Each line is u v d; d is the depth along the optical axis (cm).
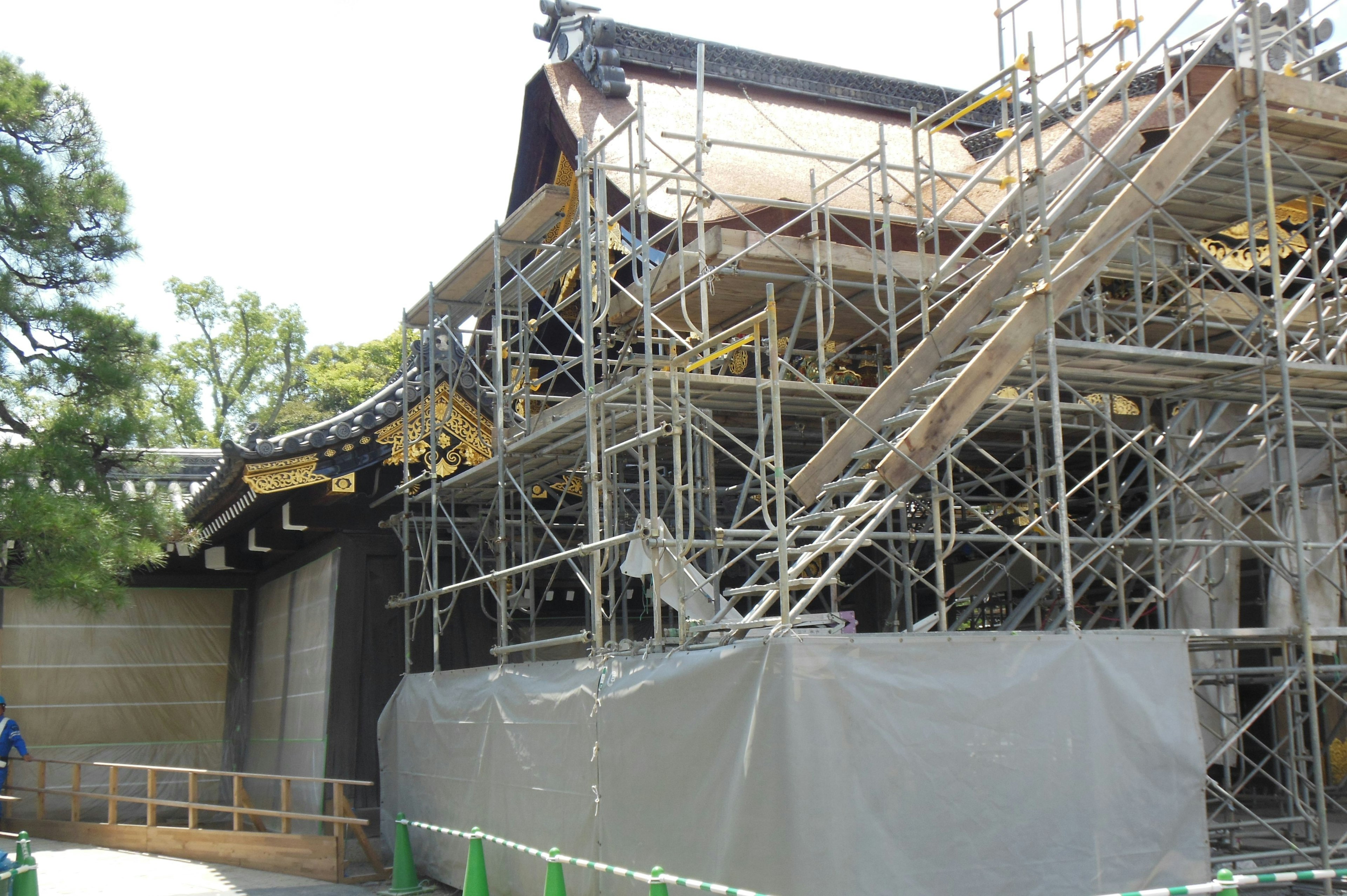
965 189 1175
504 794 1140
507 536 1461
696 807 861
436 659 1337
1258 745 1466
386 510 1538
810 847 763
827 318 1327
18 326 1457
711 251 1173
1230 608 1251
